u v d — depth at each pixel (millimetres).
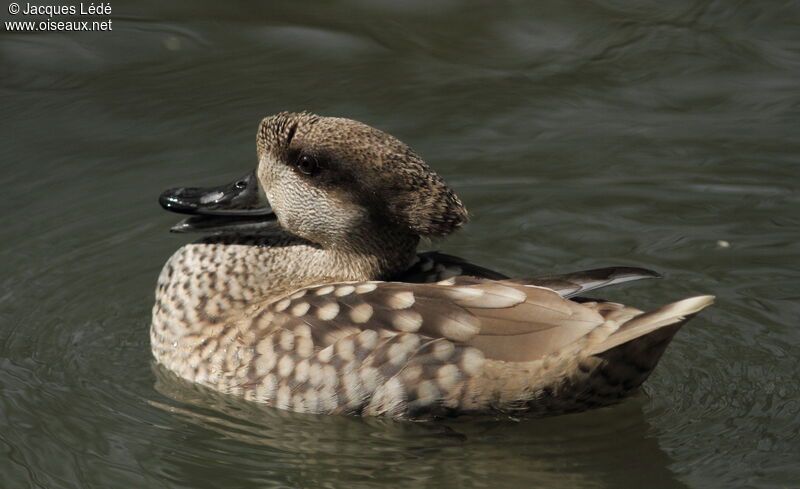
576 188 13539
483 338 9117
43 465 9109
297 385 9586
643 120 14773
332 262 10531
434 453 9469
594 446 9438
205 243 10852
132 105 14938
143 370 10586
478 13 17219
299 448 9508
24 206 13086
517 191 13555
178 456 9312
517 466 9305
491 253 12516
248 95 15219
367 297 9539
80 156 13969
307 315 9664
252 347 9820
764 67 15695
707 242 12500
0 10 16844
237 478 9062
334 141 10156
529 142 14391
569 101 15172
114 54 15938
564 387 9078
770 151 14008
